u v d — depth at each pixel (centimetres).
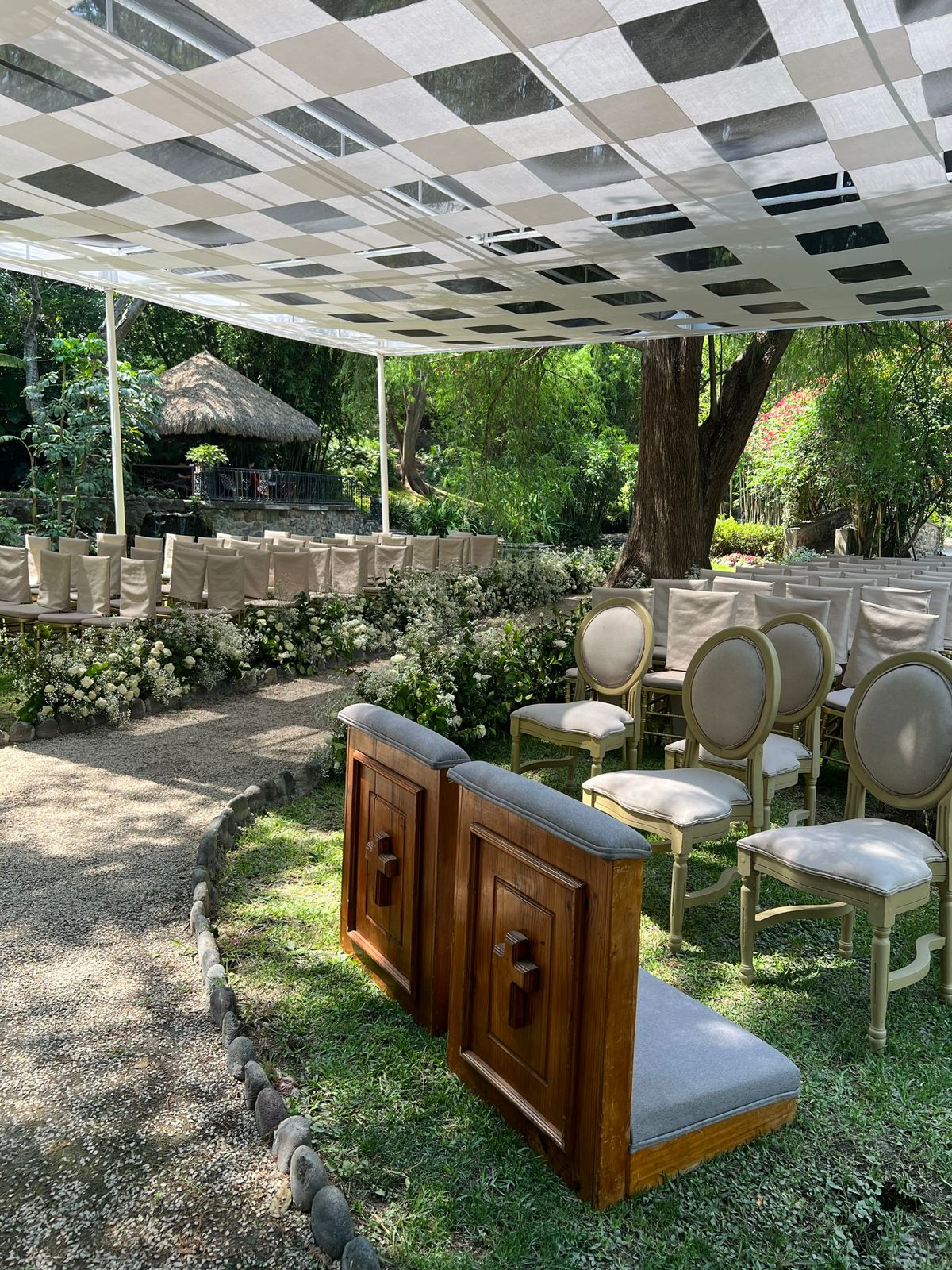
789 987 269
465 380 1388
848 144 410
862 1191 184
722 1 299
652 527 941
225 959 269
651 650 416
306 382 2238
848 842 253
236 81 370
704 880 347
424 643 557
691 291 717
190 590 709
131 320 1823
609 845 164
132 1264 158
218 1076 213
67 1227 166
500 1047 203
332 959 272
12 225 606
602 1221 172
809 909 279
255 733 531
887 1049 237
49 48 345
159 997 247
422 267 686
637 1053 191
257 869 337
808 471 1667
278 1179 180
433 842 229
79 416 1456
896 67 338
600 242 591
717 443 1012
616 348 2492
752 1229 173
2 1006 239
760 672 315
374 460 2448
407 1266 160
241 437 1972
